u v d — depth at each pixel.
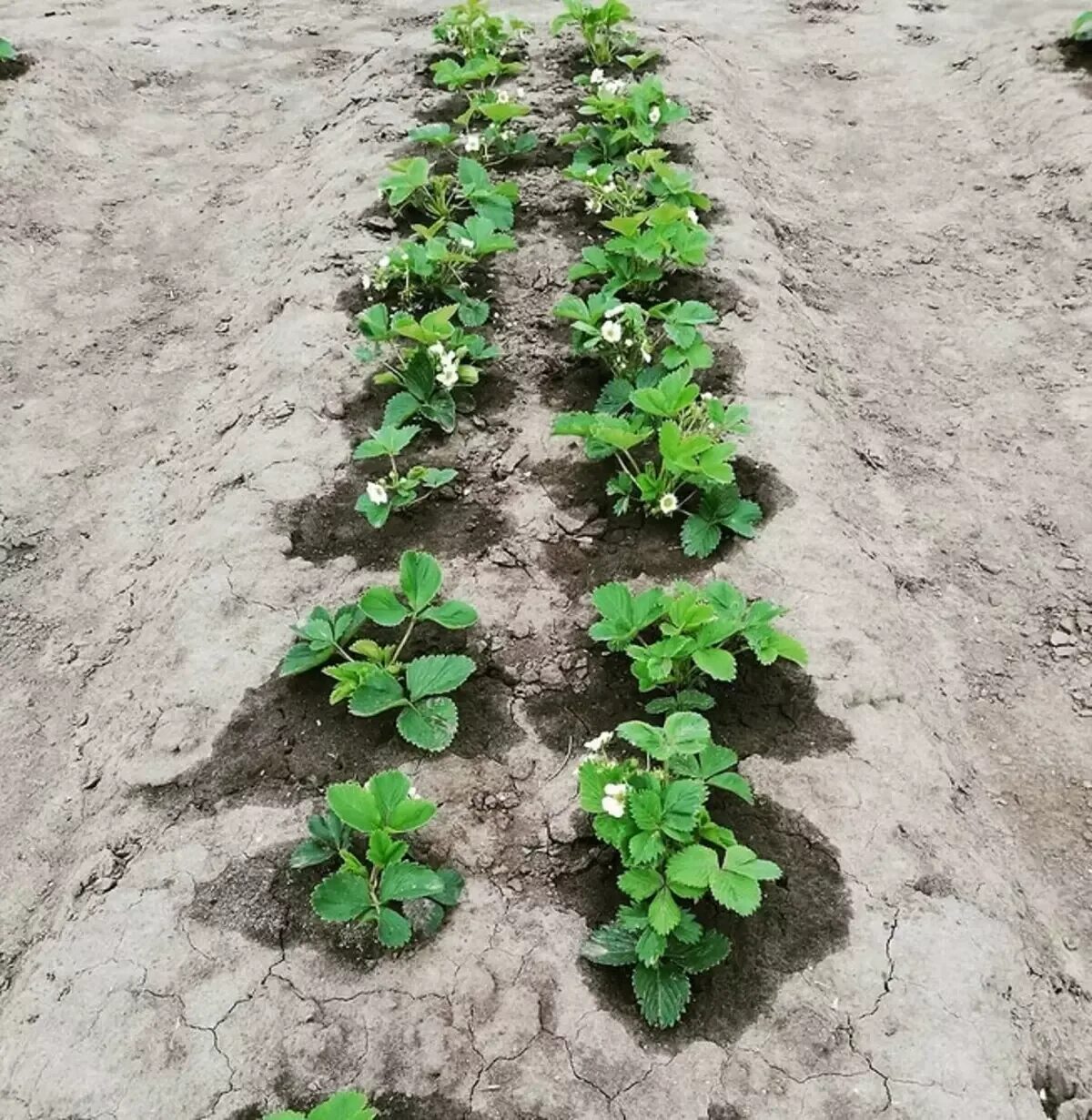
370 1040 0.97
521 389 1.64
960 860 1.10
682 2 3.09
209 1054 0.96
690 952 0.99
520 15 2.84
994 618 1.45
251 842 1.11
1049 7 2.85
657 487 1.39
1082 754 1.30
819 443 1.54
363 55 2.74
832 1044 0.96
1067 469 1.64
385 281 1.72
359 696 1.17
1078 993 1.08
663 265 1.82
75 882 1.12
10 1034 1.00
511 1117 0.93
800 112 2.53
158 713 1.24
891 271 2.04
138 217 2.23
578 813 1.12
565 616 1.31
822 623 1.29
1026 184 2.21
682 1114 0.92
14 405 1.80
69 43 2.68
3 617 1.49
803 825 1.10
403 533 1.42
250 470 1.51
